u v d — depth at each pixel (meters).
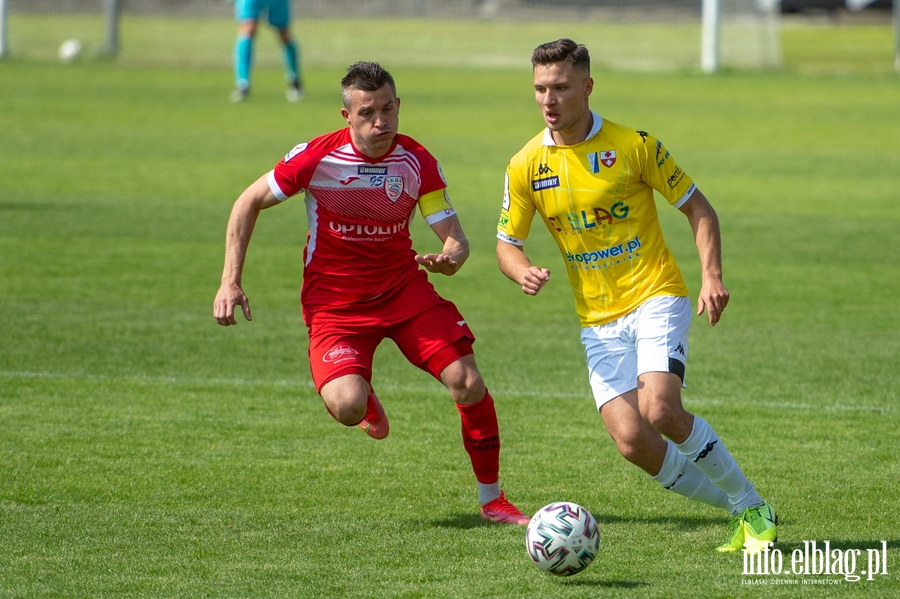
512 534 17.73
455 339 18.23
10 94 87.81
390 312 18.44
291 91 89.50
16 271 38.47
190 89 94.81
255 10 87.31
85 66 108.81
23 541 17.28
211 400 25.89
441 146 69.06
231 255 17.86
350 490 20.06
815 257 42.44
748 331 32.53
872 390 26.81
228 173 59.31
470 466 21.58
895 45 128.12
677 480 17.59
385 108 17.34
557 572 15.42
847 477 20.69
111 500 19.36
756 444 22.80
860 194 55.59
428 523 18.33
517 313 34.88
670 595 15.03
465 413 18.27
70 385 26.80
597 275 17.53
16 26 143.62
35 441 22.70
